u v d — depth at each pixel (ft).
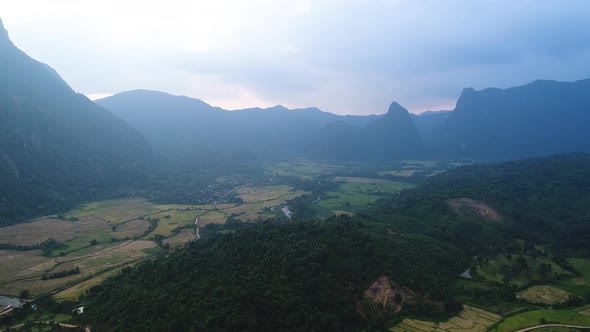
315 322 304.30
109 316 330.54
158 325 294.66
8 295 411.95
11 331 329.72
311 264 359.66
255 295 317.22
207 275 367.04
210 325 284.82
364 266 393.29
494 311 356.38
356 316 330.34
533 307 364.17
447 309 355.15
